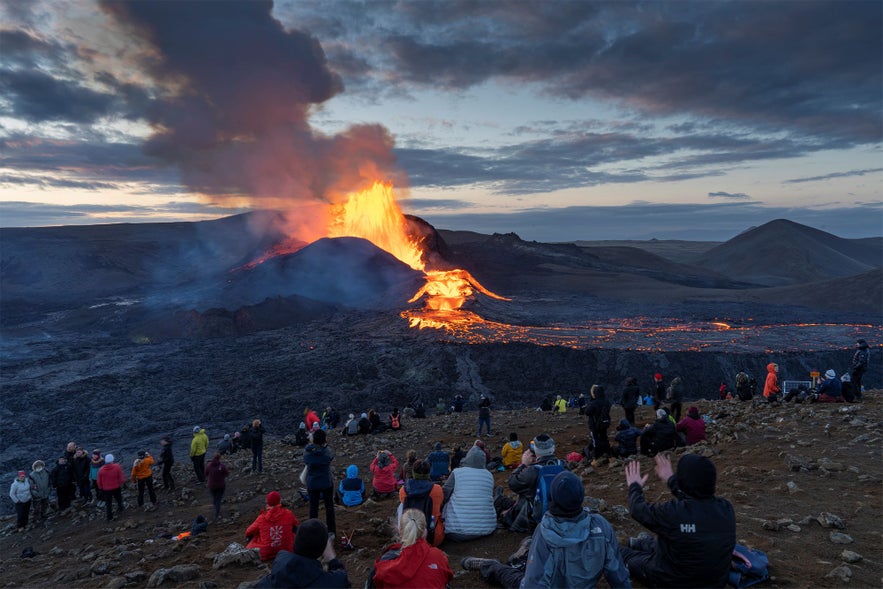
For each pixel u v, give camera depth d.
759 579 5.51
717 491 9.20
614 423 19.55
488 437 21.89
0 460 34.16
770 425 14.05
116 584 8.53
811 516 7.50
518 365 59.16
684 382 57.09
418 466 7.84
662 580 4.62
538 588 4.34
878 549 6.47
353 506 11.93
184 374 56.66
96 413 44.28
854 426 12.89
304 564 4.58
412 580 4.69
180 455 33.22
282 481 18.52
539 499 7.71
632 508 4.71
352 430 26.45
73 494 19.52
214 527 13.16
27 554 13.47
